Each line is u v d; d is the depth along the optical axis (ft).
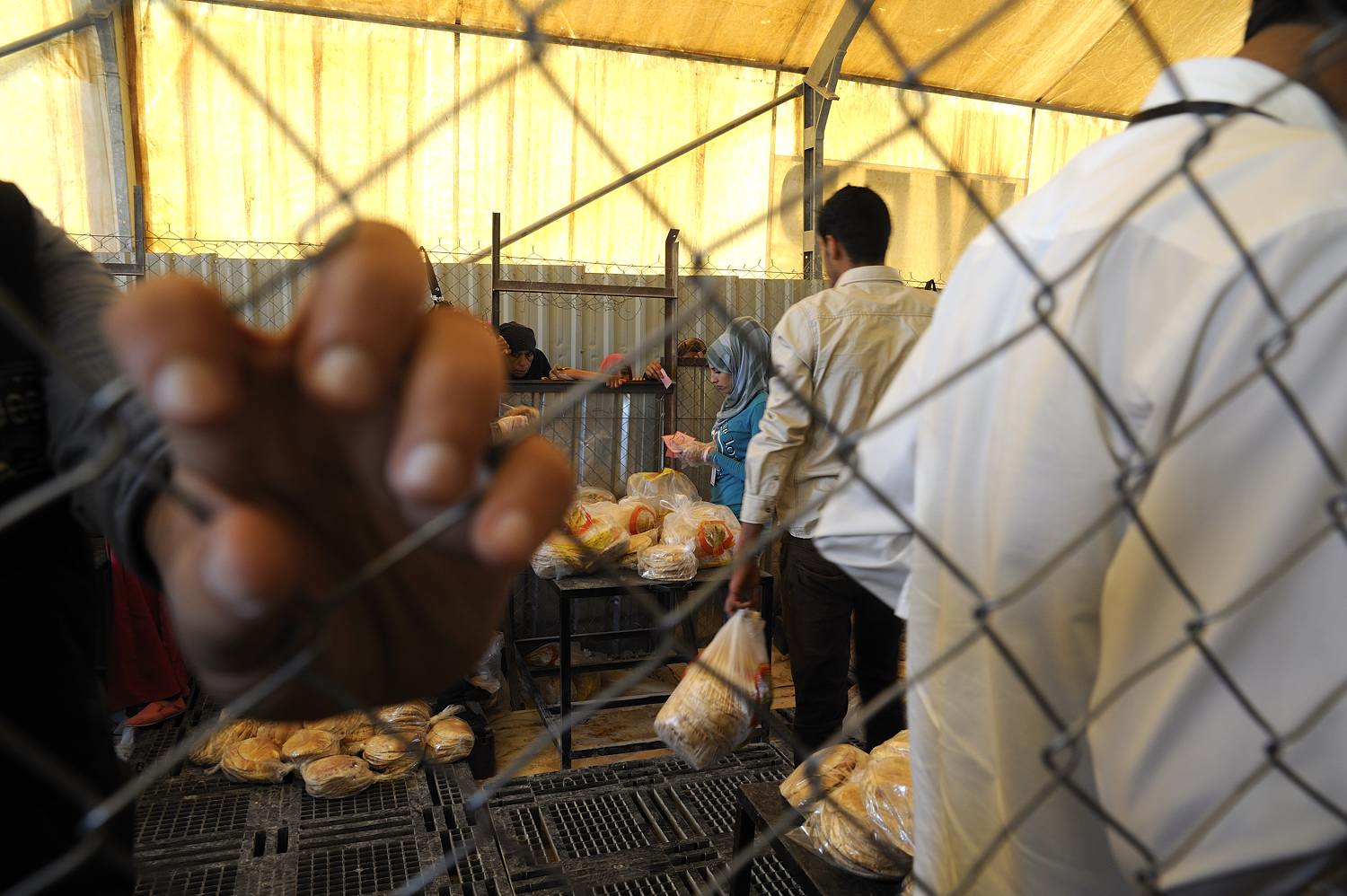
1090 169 2.60
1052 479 2.33
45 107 12.73
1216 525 2.03
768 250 16.37
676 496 12.41
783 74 16.12
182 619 1.12
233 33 13.67
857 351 7.92
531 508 1.09
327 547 1.20
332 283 0.99
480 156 14.92
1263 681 1.94
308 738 8.34
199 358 0.96
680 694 7.13
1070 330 2.32
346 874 6.81
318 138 14.17
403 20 14.20
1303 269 1.97
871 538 3.36
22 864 1.85
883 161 16.63
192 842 7.24
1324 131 2.29
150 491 1.46
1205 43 15.53
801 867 4.20
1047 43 15.57
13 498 1.84
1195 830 2.00
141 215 12.41
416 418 1.01
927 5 14.46
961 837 2.70
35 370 1.83
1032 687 1.65
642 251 15.78
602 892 6.68
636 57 15.44
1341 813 1.77
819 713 8.60
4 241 1.80
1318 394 1.92
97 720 2.12
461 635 1.54
